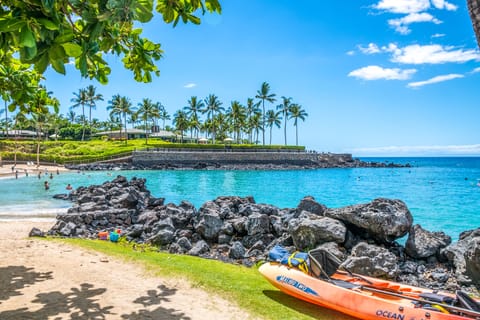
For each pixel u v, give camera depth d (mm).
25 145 92625
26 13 2412
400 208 12922
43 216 20906
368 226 12414
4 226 17016
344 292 7172
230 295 8031
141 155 77938
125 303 7398
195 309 7227
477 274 10180
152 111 102250
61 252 11445
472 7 3305
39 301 7336
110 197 25438
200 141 118688
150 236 15406
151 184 46125
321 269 7797
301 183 50219
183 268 9898
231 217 17094
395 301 6977
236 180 53281
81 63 2896
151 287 8406
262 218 14867
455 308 6188
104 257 10977
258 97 112938
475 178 63250
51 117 81500
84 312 6859
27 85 4867
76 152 85312
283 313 7180
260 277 9625
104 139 109000
